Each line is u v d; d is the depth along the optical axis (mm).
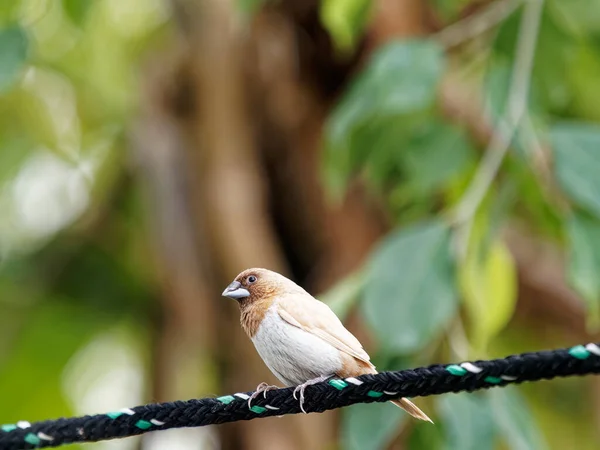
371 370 7770
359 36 13312
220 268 13758
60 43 15812
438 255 9117
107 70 16062
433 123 10969
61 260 16703
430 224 9266
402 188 12039
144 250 16312
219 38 13844
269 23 13672
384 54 9836
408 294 9000
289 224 14102
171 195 14141
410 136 10953
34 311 16500
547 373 6031
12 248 16703
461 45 12867
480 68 12625
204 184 13797
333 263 13805
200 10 13945
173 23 14680
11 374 16328
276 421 13406
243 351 13992
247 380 13969
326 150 10836
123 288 16703
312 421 13297
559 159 9289
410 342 8891
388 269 9086
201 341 14312
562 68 11180
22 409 16359
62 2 11148
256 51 13758
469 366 6215
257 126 13922
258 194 13688
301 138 13906
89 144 16516
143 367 16062
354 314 12328
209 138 13758
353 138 10820
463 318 11109
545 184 9617
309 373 7770
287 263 14242
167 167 14164
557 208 9633
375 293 9023
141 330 16500
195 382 14828
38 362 16422
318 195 13828
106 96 16172
